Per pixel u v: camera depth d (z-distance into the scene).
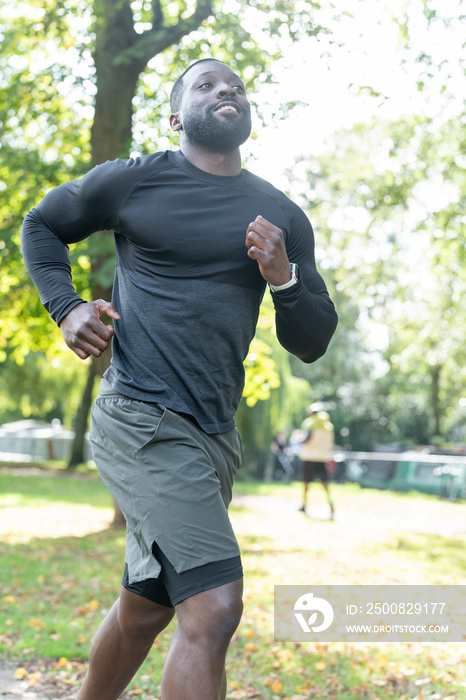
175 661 2.12
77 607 6.09
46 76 11.56
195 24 10.34
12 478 21.94
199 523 2.20
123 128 10.68
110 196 2.43
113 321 2.50
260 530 11.55
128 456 2.32
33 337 14.71
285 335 2.48
